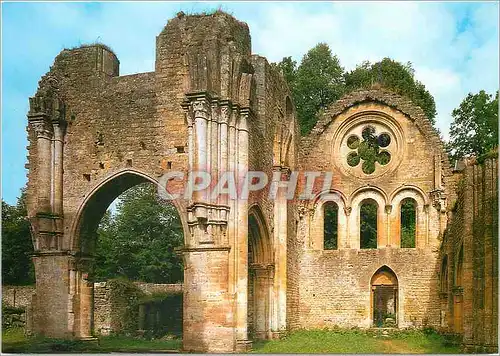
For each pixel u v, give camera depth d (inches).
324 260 1561.3
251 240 1370.6
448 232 1332.4
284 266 1396.4
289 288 1461.6
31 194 1288.1
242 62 1202.6
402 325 1492.4
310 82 2231.8
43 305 1257.4
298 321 1535.4
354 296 1530.5
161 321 1690.5
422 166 1542.8
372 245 2219.5
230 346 1085.8
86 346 1232.8
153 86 1247.5
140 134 1242.0
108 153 1262.3
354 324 1518.2
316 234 1578.5
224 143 1133.7
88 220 1295.5
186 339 1104.2
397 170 1556.3
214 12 1224.8
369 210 2231.8
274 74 1419.8
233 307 1101.1
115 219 2650.1
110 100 1274.6
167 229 2439.7
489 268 860.6
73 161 1285.7
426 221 1519.4
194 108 1118.4
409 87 2098.9
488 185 874.8
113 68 1338.6
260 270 1368.1
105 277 2364.7
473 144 1647.4
